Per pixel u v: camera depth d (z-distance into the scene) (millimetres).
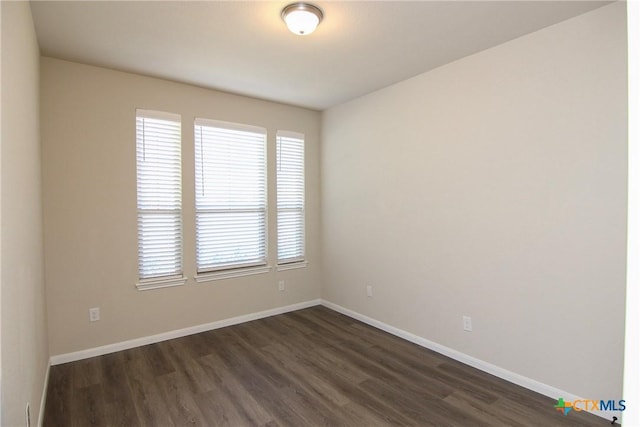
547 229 2346
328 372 2736
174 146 3385
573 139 2213
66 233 2857
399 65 2965
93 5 2025
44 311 2566
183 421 2123
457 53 2732
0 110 1213
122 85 3080
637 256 651
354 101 3922
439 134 3021
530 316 2449
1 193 1213
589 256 2160
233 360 2939
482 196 2713
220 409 2248
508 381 2576
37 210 2328
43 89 2746
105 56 2756
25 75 1818
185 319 3488
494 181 2633
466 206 2826
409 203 3318
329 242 4375
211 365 2850
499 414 2186
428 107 3109
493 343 2674
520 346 2510
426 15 2164
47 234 2775
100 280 3018
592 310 2156
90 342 2980
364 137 3809
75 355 2912
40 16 2139
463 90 2822
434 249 3096
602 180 2098
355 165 3941
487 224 2688
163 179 3338
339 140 4160
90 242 2965
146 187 3248
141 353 3064
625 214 2018
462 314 2885
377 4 2037
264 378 2643
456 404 2299
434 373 2715
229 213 3789
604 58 2078
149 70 3055
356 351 3125
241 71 3088
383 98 3553
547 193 2340
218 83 3396
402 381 2598
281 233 4211
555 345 2326
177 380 2605
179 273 3459
